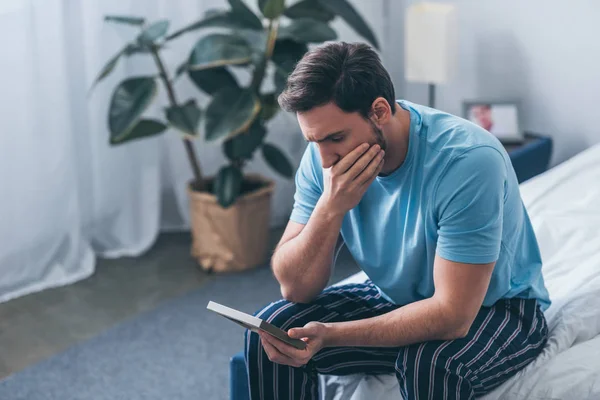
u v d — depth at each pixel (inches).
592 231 80.3
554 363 58.6
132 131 110.6
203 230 116.8
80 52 115.4
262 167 133.3
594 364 58.1
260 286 112.6
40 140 110.8
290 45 110.7
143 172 124.6
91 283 114.7
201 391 86.4
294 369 59.6
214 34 108.7
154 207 126.3
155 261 121.8
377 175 57.1
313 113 52.9
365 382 61.7
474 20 125.3
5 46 105.0
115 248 125.2
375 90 52.9
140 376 89.7
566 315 64.6
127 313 105.5
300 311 61.4
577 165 96.7
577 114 118.6
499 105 118.0
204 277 116.0
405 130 56.2
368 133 54.4
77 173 118.8
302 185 63.2
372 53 53.7
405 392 55.4
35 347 97.1
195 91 125.7
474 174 53.1
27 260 112.5
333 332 56.1
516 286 61.6
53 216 114.1
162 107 123.3
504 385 57.6
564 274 73.5
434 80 119.1
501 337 58.0
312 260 59.5
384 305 63.2
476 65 127.0
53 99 110.8
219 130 104.4
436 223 55.6
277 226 135.2
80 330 101.2
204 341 97.4
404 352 55.9
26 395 86.4
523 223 61.3
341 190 56.8
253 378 59.9
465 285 53.8
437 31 117.3
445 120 56.7
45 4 107.2
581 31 114.9
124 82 109.5
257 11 125.4
